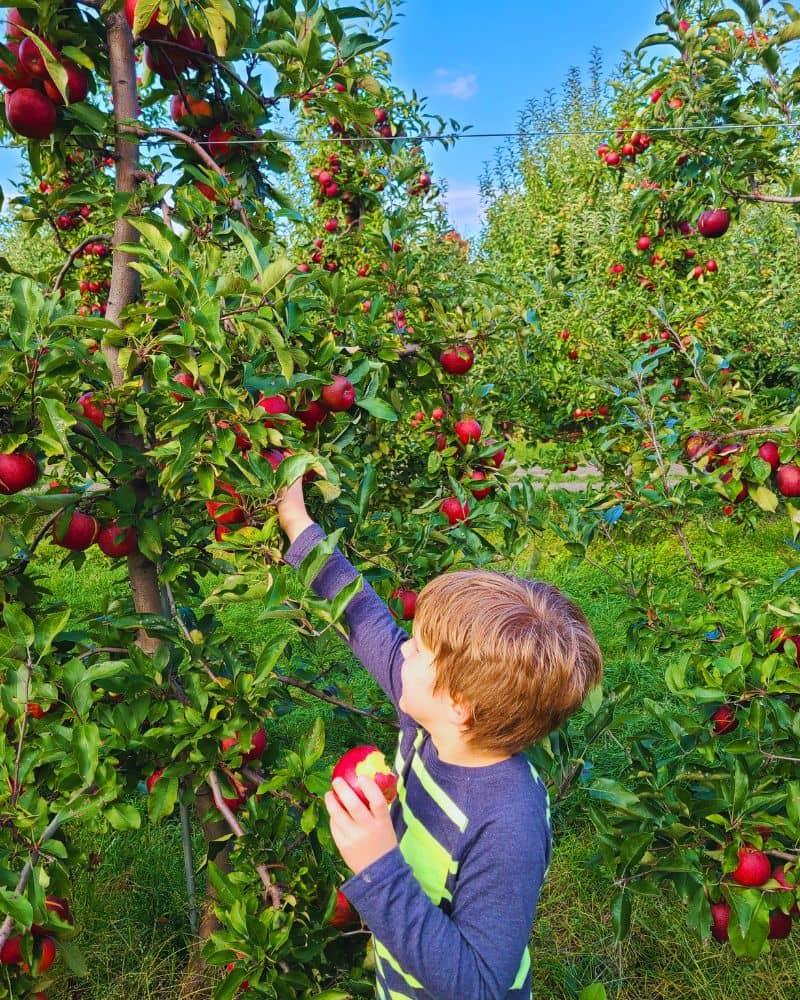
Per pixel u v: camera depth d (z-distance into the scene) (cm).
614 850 194
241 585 146
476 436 271
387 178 516
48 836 141
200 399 140
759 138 371
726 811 199
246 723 173
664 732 252
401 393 274
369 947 171
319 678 269
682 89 401
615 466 281
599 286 841
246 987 155
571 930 261
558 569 628
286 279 160
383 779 112
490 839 109
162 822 317
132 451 182
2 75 183
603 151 630
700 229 424
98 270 429
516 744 111
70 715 150
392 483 303
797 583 563
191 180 215
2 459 153
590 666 112
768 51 361
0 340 156
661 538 657
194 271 149
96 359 179
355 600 153
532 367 593
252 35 200
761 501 240
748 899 189
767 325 690
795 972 239
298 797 163
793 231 737
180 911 274
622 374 329
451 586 113
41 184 313
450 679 108
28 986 149
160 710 175
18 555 185
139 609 211
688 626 249
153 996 241
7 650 150
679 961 247
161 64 208
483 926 105
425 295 306
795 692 199
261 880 171
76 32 187
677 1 385
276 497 145
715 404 266
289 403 176
